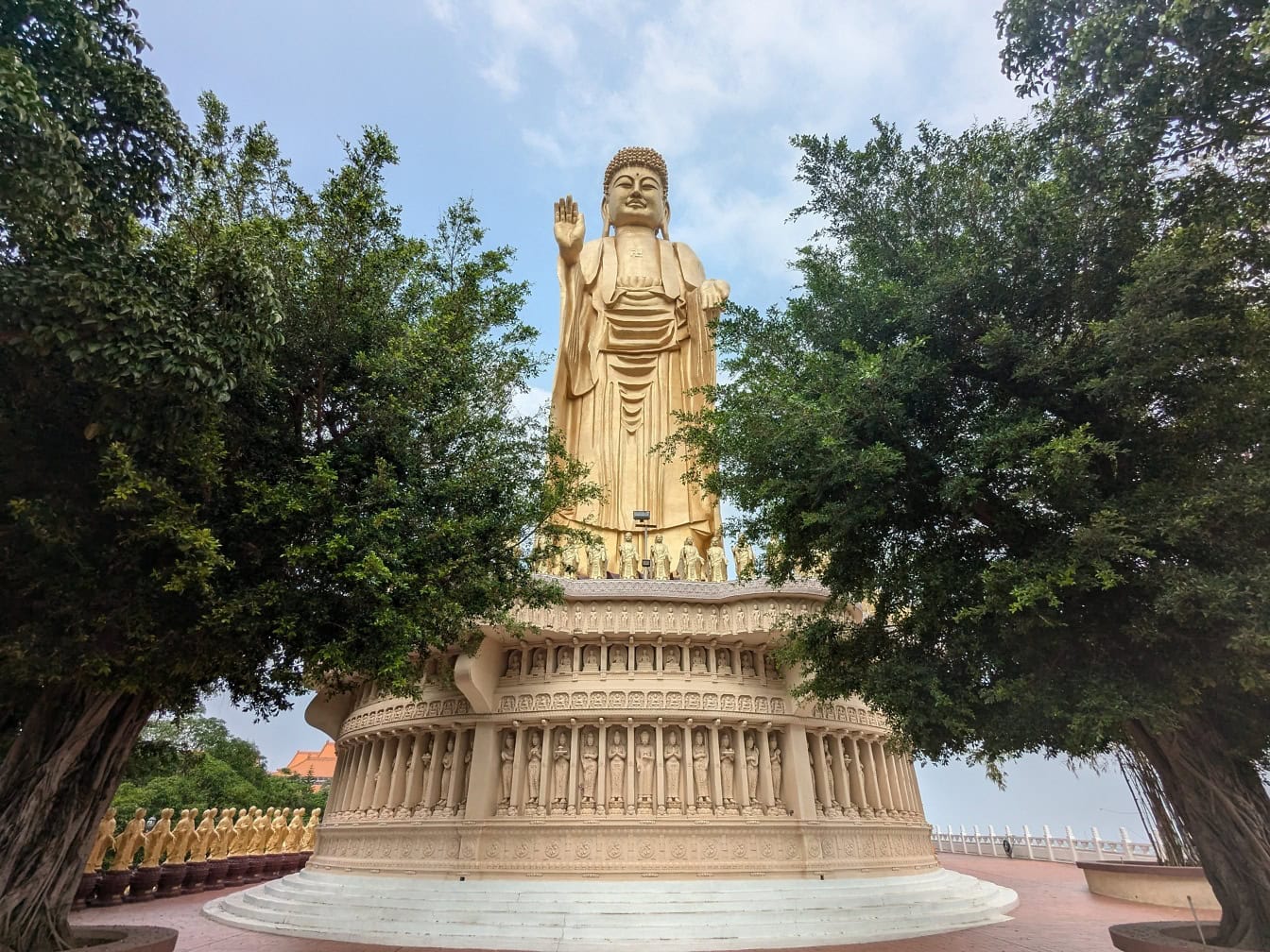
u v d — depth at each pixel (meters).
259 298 9.86
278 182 13.77
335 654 10.78
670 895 18.56
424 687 23.62
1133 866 22.72
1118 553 9.65
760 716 22.12
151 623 9.82
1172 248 9.61
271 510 10.60
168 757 20.95
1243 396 10.31
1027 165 12.30
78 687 11.41
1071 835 36.44
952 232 13.30
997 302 12.02
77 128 9.30
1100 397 10.66
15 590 9.88
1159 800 21.83
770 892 18.92
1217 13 9.23
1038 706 10.80
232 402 11.41
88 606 9.71
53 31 8.98
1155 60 10.15
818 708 22.84
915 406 12.26
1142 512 9.95
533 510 14.91
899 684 12.20
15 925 10.27
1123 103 10.49
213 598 9.95
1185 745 11.63
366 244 13.38
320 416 12.62
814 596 22.05
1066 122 11.40
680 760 21.66
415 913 17.94
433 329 13.32
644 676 22.25
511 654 23.17
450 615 12.74
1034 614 10.40
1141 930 12.34
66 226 8.54
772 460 12.57
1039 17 11.34
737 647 23.11
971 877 24.84
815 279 13.80
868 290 12.79
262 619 10.62
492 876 19.89
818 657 14.48
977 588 11.62
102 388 8.91
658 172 36.03
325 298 12.46
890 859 22.75
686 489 30.27
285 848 33.66
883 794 24.77
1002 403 12.04
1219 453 10.88
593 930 17.02
